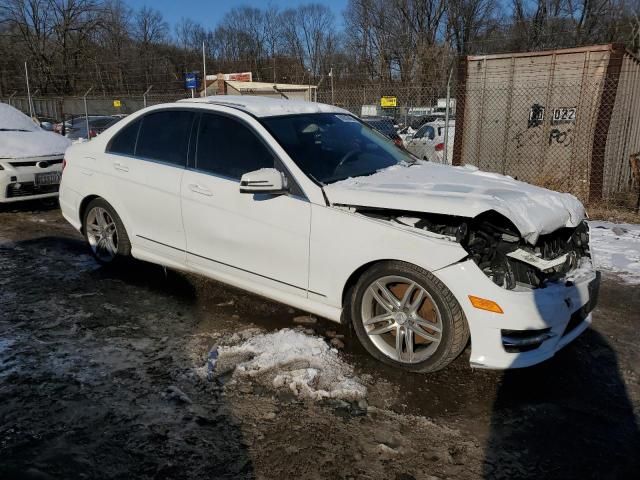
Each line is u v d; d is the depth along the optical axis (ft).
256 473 8.16
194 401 9.95
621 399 10.37
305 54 175.63
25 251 19.33
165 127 14.99
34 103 75.41
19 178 24.20
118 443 8.75
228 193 13.07
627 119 32.32
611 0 135.95
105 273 16.88
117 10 160.56
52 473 8.03
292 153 12.48
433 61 111.86
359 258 11.10
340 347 12.14
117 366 11.14
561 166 31.09
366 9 152.97
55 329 12.85
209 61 184.75
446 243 10.18
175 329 12.94
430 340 10.65
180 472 8.14
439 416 9.70
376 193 11.08
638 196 28.27
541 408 10.03
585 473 8.34
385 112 48.19
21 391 10.14
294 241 12.01
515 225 9.91
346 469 8.29
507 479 8.20
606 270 18.03
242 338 12.46
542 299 10.00
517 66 31.73
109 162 16.14
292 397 10.12
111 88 131.44
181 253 14.53
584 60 29.58
